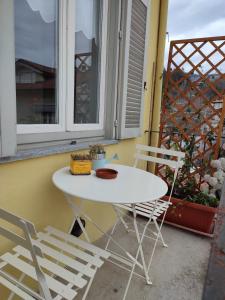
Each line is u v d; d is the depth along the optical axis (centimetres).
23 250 104
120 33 185
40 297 74
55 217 145
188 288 151
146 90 258
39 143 137
